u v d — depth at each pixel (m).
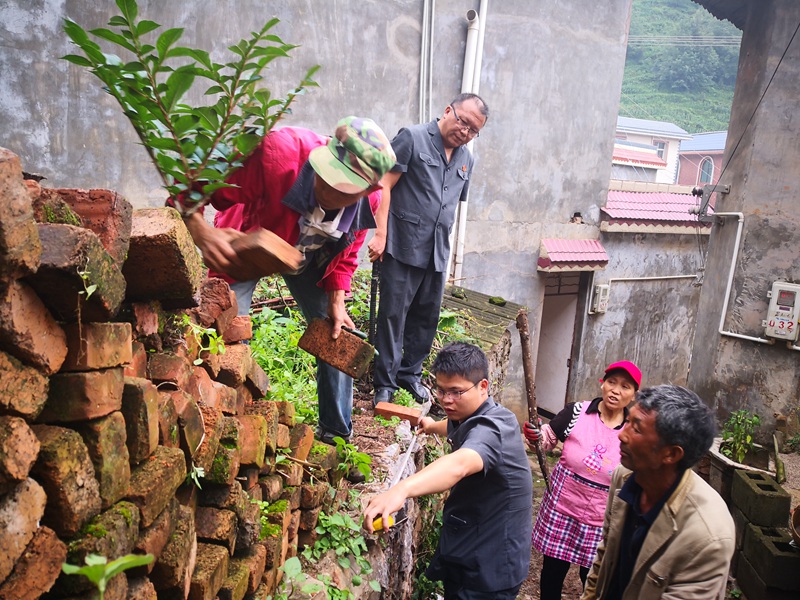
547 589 4.20
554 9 9.55
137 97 1.59
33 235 1.07
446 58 8.62
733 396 8.07
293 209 2.39
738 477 5.86
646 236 11.88
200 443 1.78
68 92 6.39
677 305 13.01
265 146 2.34
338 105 7.88
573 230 10.74
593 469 3.97
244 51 1.57
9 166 1.01
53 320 1.20
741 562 5.40
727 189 8.42
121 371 1.36
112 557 1.26
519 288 10.30
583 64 10.09
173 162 1.71
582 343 11.28
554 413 11.59
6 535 1.04
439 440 4.84
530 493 2.95
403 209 4.11
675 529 2.27
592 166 10.69
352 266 2.83
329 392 3.14
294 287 3.00
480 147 9.39
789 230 7.61
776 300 7.58
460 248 9.23
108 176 6.72
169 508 1.52
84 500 1.22
